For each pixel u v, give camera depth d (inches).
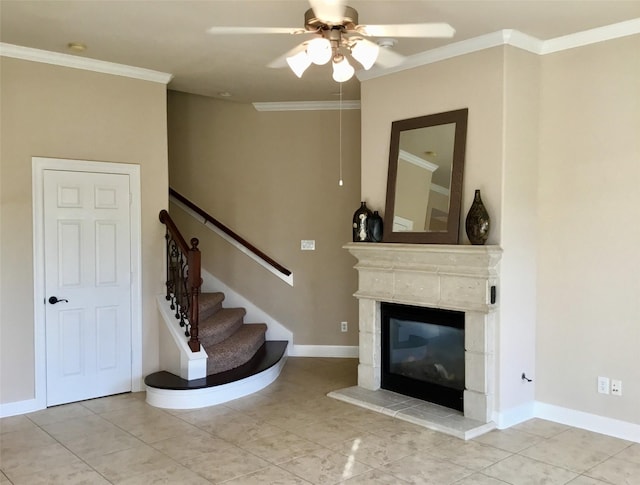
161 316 196.4
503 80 154.1
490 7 135.9
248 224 251.6
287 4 135.2
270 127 249.0
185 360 185.3
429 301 168.1
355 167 243.4
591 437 151.7
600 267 154.5
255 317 250.5
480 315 157.0
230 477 128.1
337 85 214.1
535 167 165.2
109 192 187.6
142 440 150.5
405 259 174.2
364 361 192.2
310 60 116.0
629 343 149.6
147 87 195.9
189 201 246.7
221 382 182.2
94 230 184.7
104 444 147.7
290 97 235.5
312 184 247.6
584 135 156.9
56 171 176.7
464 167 163.2
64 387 180.1
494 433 154.4
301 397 188.4
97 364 186.5
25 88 170.4
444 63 168.2
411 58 174.7
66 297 179.5
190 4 135.3
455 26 148.8
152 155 197.2
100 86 185.2
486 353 156.8
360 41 118.3
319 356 248.7
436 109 170.7
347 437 152.3
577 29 152.2
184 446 146.3
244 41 163.0
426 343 177.6
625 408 150.6
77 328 182.1
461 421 158.7
